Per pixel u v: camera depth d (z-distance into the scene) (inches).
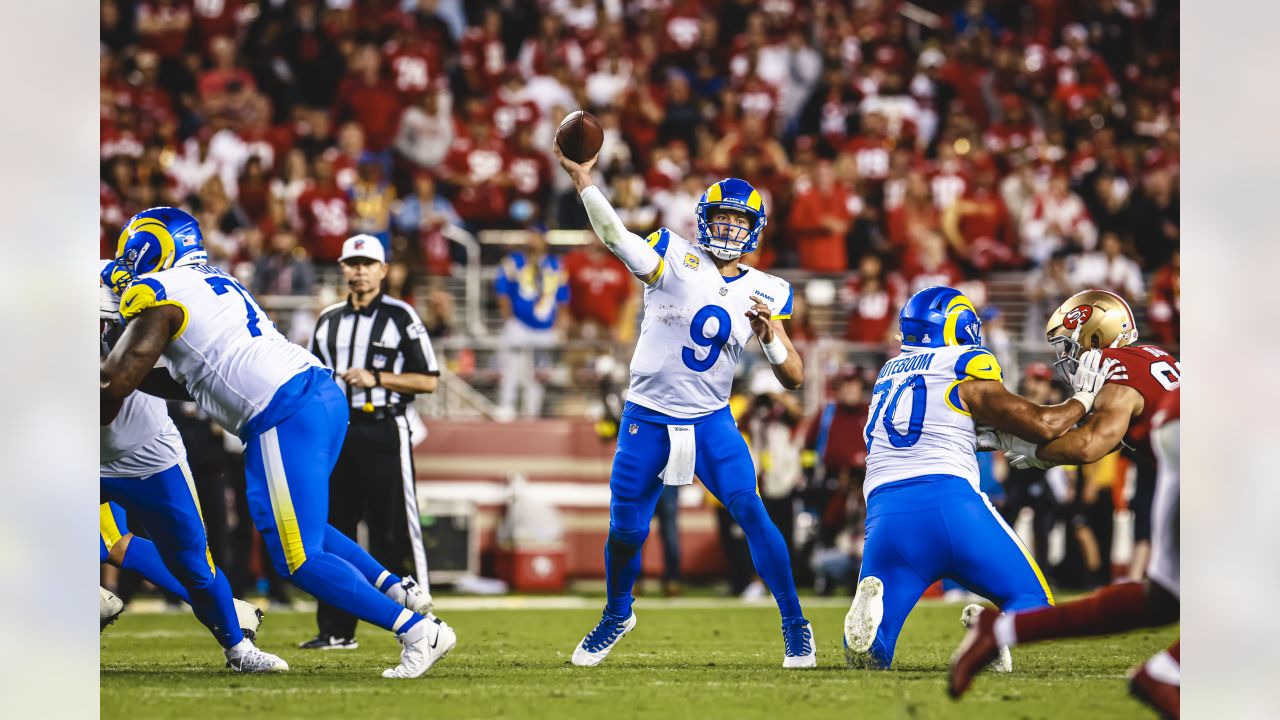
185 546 777.6
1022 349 1851.6
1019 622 625.0
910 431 767.1
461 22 2623.0
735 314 800.3
